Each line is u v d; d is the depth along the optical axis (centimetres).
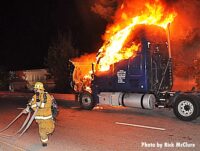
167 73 1410
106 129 1050
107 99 1454
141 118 1246
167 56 1425
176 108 1195
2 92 2788
